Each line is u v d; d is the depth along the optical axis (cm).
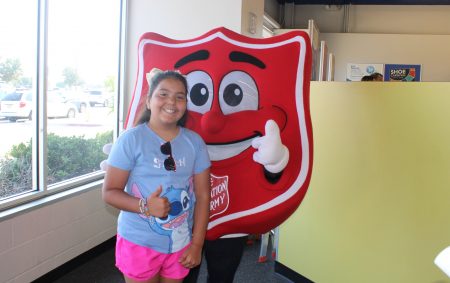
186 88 137
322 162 245
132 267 134
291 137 161
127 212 136
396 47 676
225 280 173
